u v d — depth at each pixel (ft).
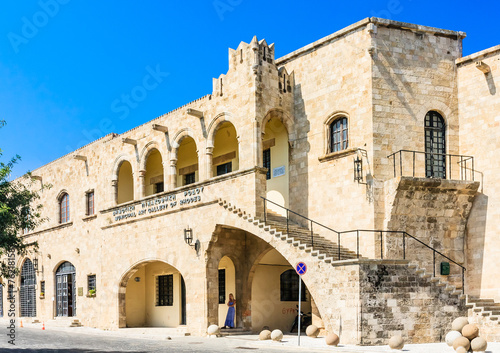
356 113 89.66
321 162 94.27
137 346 80.23
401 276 74.64
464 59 91.86
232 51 100.27
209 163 103.04
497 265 85.20
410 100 89.40
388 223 84.94
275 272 107.14
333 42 94.89
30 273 163.84
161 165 129.59
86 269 134.92
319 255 78.02
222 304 107.65
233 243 101.91
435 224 87.86
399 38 90.58
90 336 103.45
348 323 73.00
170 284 121.70
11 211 78.43
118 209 122.62
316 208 94.12
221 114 101.14
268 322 104.22
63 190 150.92
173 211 106.22
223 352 69.51
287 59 102.47
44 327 130.72
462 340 63.67
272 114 96.89
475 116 90.17
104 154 132.87
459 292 76.74
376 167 86.12
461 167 90.43
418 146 88.84
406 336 73.15
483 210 87.76
